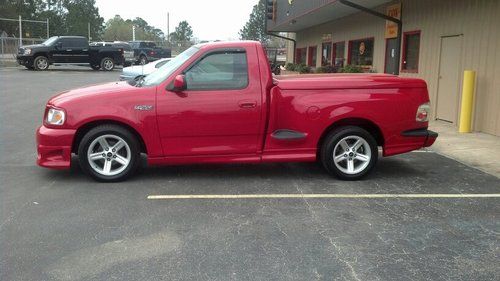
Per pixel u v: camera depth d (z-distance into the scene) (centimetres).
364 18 1864
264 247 463
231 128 668
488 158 851
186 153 670
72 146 660
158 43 6281
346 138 688
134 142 665
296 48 3167
